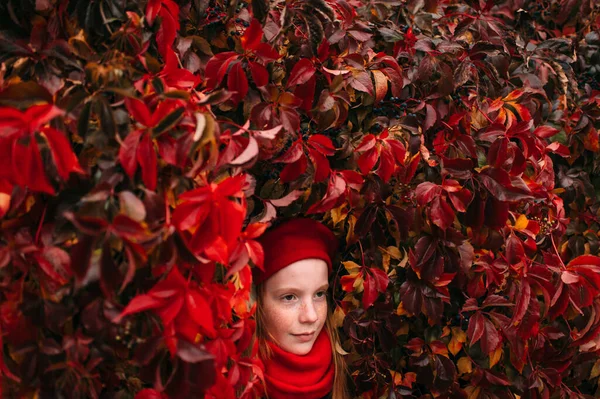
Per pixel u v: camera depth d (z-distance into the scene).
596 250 1.53
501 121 1.27
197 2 1.06
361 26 1.21
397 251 1.25
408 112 1.25
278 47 1.14
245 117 1.09
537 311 1.26
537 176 1.33
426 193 1.18
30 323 0.84
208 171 0.90
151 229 0.82
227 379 0.93
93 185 0.84
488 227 1.25
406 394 1.28
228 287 0.95
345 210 1.21
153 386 0.93
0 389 0.85
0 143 0.74
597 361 1.46
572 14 1.64
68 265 0.81
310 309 1.17
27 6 0.91
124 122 0.85
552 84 1.48
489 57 1.34
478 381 1.29
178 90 0.84
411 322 1.30
